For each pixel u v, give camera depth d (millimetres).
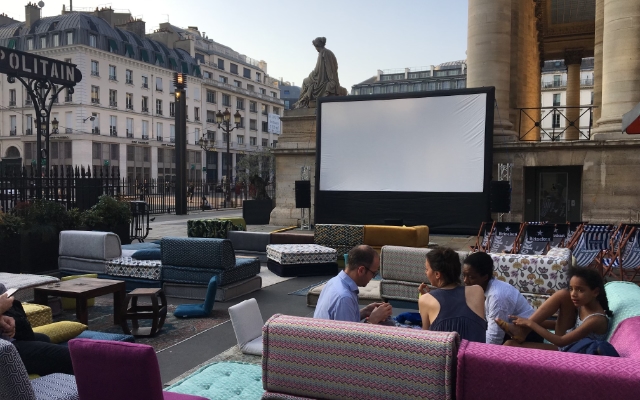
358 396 2717
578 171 16016
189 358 5352
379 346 2658
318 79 19016
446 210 15219
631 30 13680
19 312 4047
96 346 2693
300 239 11969
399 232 10844
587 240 9391
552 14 27453
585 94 73875
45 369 3820
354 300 3619
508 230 10891
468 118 14984
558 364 2279
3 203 10703
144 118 67250
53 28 60250
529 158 15359
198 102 77188
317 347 2816
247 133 89500
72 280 6754
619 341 3146
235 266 8414
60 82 15203
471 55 16438
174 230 18672
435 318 3453
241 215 27250
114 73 62781
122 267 8719
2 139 62875
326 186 16719
